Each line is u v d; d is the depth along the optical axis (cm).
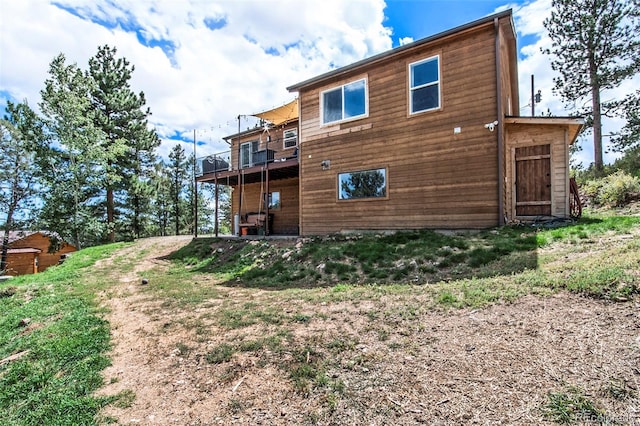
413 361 278
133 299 682
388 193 973
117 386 315
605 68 1588
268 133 1638
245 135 1812
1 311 723
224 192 4266
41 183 2070
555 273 424
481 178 823
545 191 842
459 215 851
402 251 720
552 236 640
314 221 1146
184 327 454
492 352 270
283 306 494
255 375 298
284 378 285
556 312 317
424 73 923
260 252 1008
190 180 3800
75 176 2094
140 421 255
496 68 809
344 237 961
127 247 1642
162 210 3475
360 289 533
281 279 715
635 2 1460
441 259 632
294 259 846
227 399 268
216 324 448
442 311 374
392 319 375
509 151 881
